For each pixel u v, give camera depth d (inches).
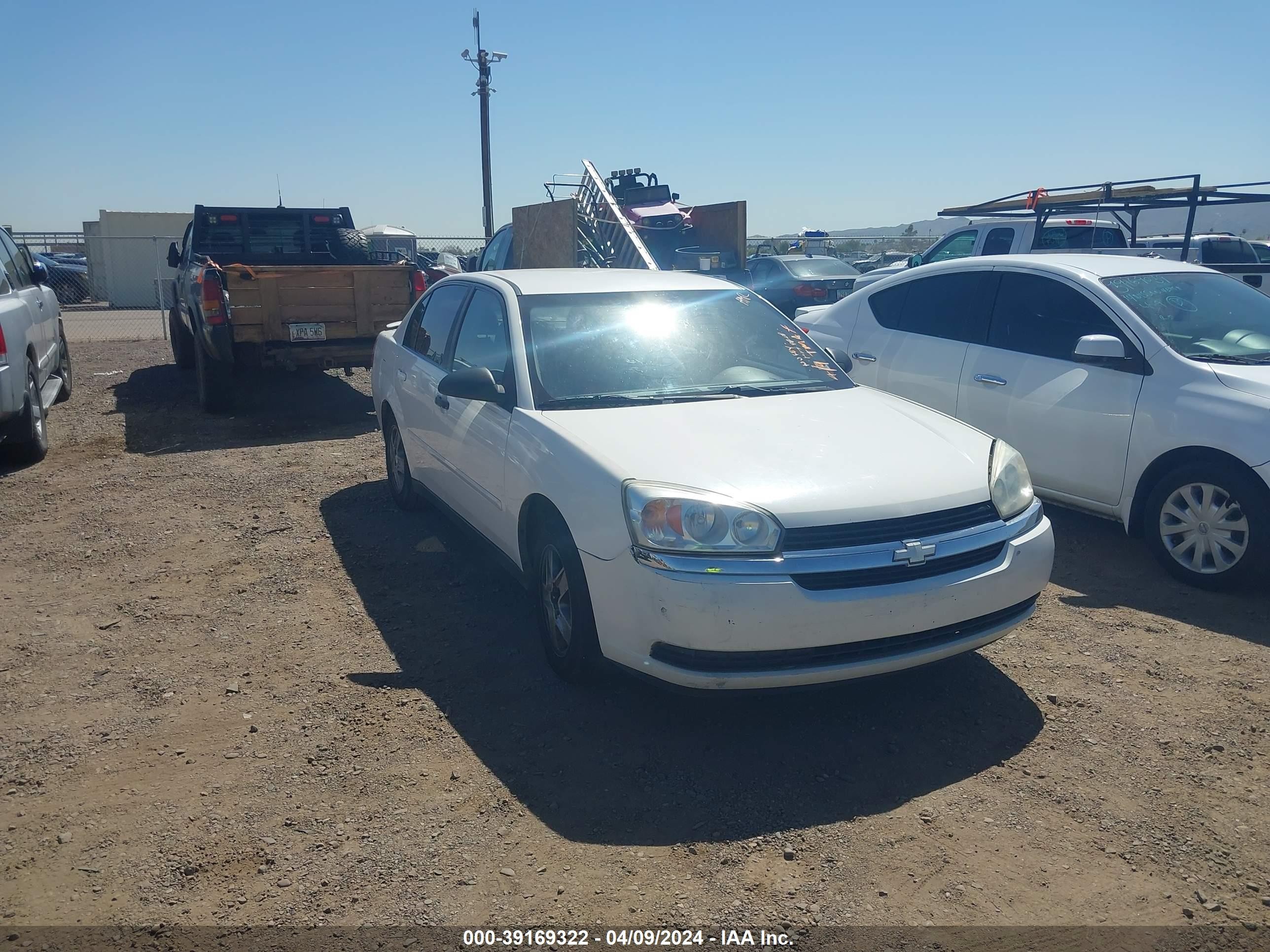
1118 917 106.2
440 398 206.2
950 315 254.8
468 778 132.6
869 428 159.6
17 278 331.3
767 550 131.0
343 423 378.6
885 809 126.1
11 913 106.6
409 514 252.5
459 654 171.2
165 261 1067.9
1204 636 176.9
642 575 134.1
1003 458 155.4
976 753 139.4
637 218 671.1
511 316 185.9
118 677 162.9
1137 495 208.4
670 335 189.9
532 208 625.9
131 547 228.2
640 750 140.0
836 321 287.3
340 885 111.0
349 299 363.3
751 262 705.6
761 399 173.8
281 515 252.7
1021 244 530.3
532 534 165.9
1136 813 125.1
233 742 142.3
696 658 133.2
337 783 131.4
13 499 268.4
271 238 448.1
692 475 139.1
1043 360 227.5
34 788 130.5
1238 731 144.8
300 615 188.5
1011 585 145.0
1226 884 111.6
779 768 135.6
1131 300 218.5
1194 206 372.2
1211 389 195.5
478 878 112.3
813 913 106.5
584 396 172.1
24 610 191.3
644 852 117.0
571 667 154.3
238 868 114.0
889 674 139.4
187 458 316.5
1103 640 176.1
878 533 135.7
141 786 130.8
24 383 289.0
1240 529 191.0
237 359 354.3
